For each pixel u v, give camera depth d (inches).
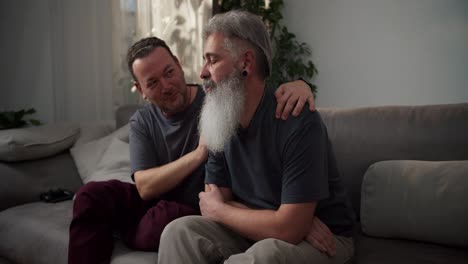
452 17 117.3
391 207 50.0
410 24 123.5
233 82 41.4
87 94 114.6
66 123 88.7
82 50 112.8
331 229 44.3
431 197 47.5
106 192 52.8
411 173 50.1
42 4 108.0
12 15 109.7
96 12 113.3
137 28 118.1
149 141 59.6
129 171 74.2
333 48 137.9
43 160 79.4
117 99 118.6
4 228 63.5
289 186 38.9
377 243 49.9
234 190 46.9
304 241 40.8
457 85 119.3
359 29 132.1
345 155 58.5
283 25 147.6
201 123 45.6
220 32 41.6
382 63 129.6
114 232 54.7
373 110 59.7
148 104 62.7
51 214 63.2
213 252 40.3
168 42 120.8
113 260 48.2
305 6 142.0
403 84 127.1
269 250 35.9
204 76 43.2
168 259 40.0
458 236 45.4
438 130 53.1
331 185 44.5
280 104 41.3
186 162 52.8
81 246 48.1
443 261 43.2
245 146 43.8
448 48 119.0
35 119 111.4
